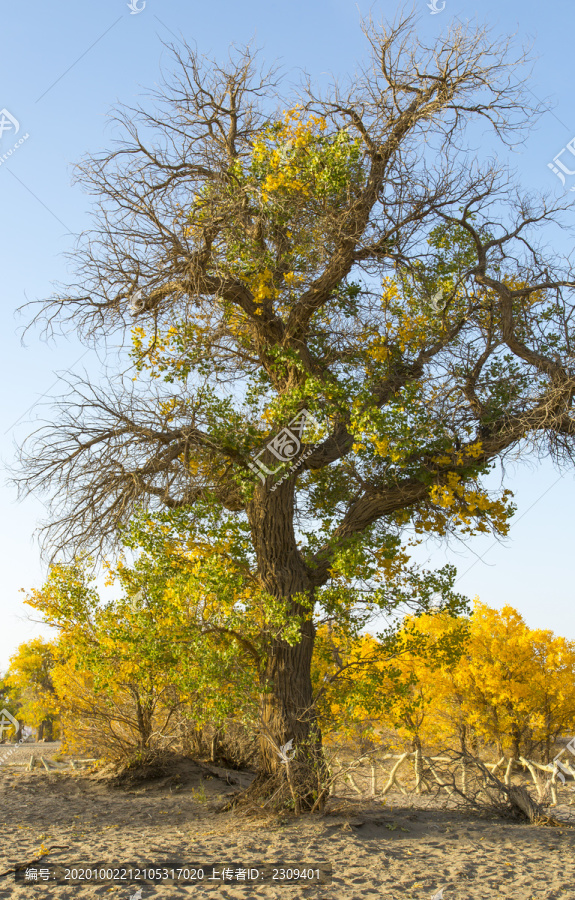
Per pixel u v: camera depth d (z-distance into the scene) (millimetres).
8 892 5758
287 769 9398
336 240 10453
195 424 10719
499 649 16172
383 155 10578
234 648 9719
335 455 11531
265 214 10562
